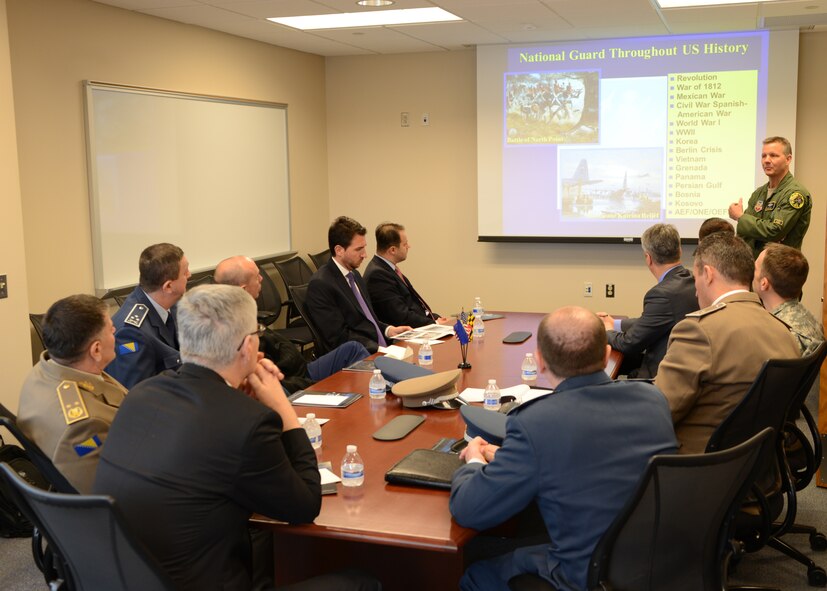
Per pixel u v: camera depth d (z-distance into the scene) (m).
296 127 7.27
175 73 5.70
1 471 1.71
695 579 1.95
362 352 4.04
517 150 7.12
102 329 2.33
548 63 6.94
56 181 4.76
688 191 6.77
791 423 2.93
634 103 6.80
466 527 1.94
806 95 6.46
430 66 7.40
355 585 2.00
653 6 5.33
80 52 4.88
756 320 2.52
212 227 6.18
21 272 4.15
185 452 1.76
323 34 6.33
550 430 1.83
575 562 1.84
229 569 1.82
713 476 1.79
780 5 5.37
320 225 7.75
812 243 6.58
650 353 3.79
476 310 5.03
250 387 2.09
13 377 4.12
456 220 7.54
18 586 3.09
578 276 7.25
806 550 3.27
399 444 2.55
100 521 1.58
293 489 1.86
